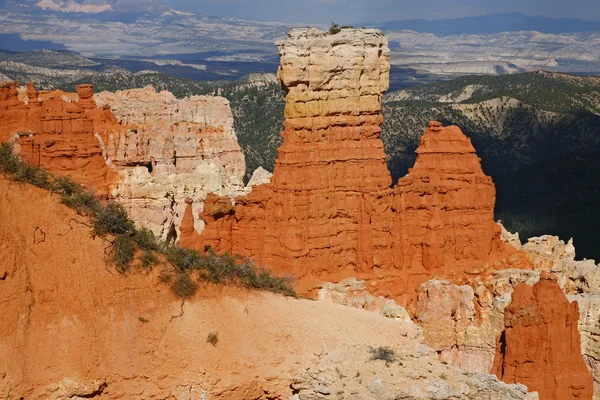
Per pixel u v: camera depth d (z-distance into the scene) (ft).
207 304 116.37
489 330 168.45
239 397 109.29
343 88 187.01
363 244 187.21
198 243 183.21
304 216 183.52
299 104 183.93
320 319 121.60
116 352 107.04
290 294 129.70
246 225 186.80
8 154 120.88
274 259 182.80
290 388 110.42
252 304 119.85
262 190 186.80
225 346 112.06
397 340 122.62
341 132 188.34
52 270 109.70
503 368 139.03
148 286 114.01
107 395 104.99
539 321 135.23
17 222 111.65
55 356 103.96
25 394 101.04
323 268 185.26
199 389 107.65
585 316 159.33
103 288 111.04
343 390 104.73
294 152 184.75
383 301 168.14
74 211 117.39
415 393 103.30
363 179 189.16
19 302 105.19
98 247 114.52
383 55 190.70
